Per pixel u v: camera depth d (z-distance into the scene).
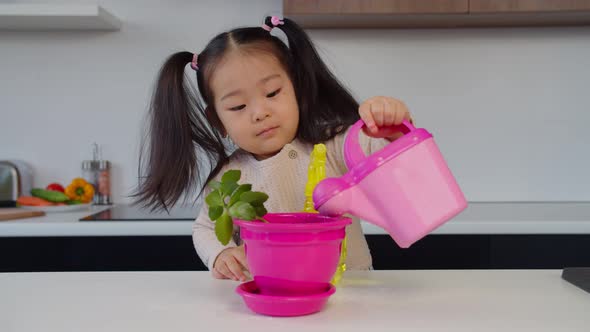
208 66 1.14
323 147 0.87
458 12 2.06
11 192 2.30
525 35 2.37
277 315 0.67
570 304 0.72
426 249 1.88
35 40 2.41
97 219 1.91
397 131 0.83
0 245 1.87
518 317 0.66
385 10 2.06
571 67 2.37
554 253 1.86
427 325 0.63
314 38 2.39
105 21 2.25
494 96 2.39
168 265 1.88
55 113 2.43
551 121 2.38
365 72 2.40
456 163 2.41
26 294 0.79
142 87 2.42
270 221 0.76
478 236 1.87
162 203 1.24
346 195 0.72
